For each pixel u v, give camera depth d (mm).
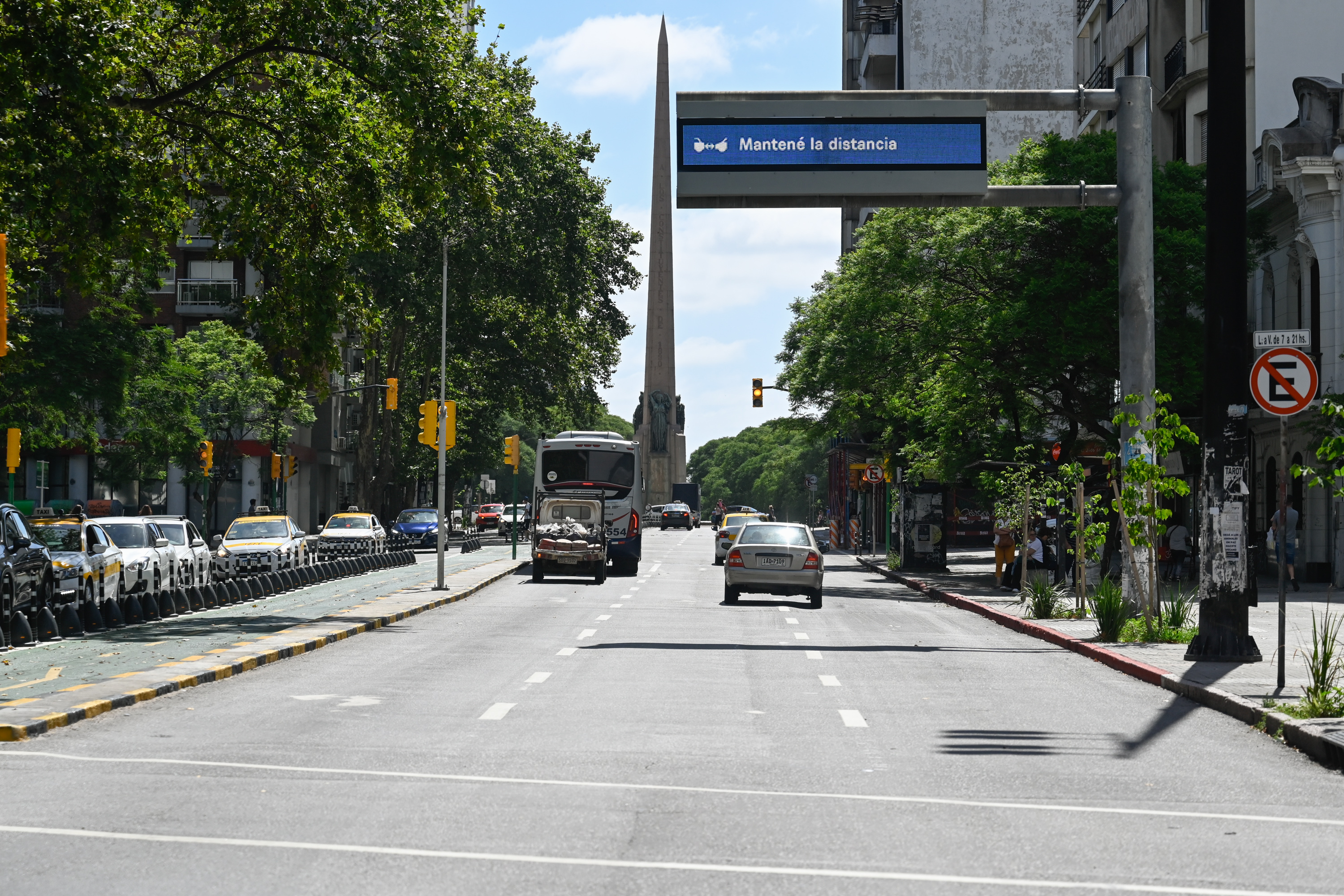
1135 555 22234
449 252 55219
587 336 65438
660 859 7055
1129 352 22453
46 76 19922
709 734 11484
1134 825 8055
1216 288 16781
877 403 46250
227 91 26484
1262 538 38906
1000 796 8953
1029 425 39812
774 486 173000
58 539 23359
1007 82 77250
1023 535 28906
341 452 88875
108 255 25641
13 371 35344
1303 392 14539
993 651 19266
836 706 13297
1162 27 45062
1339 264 33781
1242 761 10461
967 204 22125
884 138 21641
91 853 7078
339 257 26109
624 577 42750
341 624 22266
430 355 62312
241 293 69938
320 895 6277
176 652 17422
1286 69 38562
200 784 9078
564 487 42594
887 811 8398
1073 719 12648
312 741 10984
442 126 24781
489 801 8578
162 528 30906
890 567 47500
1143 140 22188
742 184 21578
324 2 24062
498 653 18578
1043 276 35281
